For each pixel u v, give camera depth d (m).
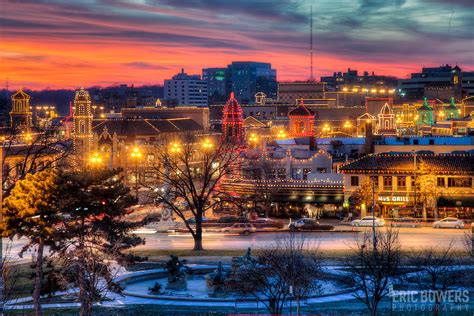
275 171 145.38
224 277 70.56
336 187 133.88
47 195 62.03
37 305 61.03
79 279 61.34
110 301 67.81
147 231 115.31
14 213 61.91
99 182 63.81
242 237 109.06
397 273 70.75
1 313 60.91
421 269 70.31
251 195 134.25
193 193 98.62
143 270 79.94
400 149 153.25
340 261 79.62
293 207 136.38
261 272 64.62
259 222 118.19
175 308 64.69
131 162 177.25
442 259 71.56
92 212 63.12
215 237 109.44
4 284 62.66
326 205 135.00
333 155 158.75
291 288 60.84
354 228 115.25
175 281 73.19
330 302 66.88
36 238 61.47
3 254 85.62
